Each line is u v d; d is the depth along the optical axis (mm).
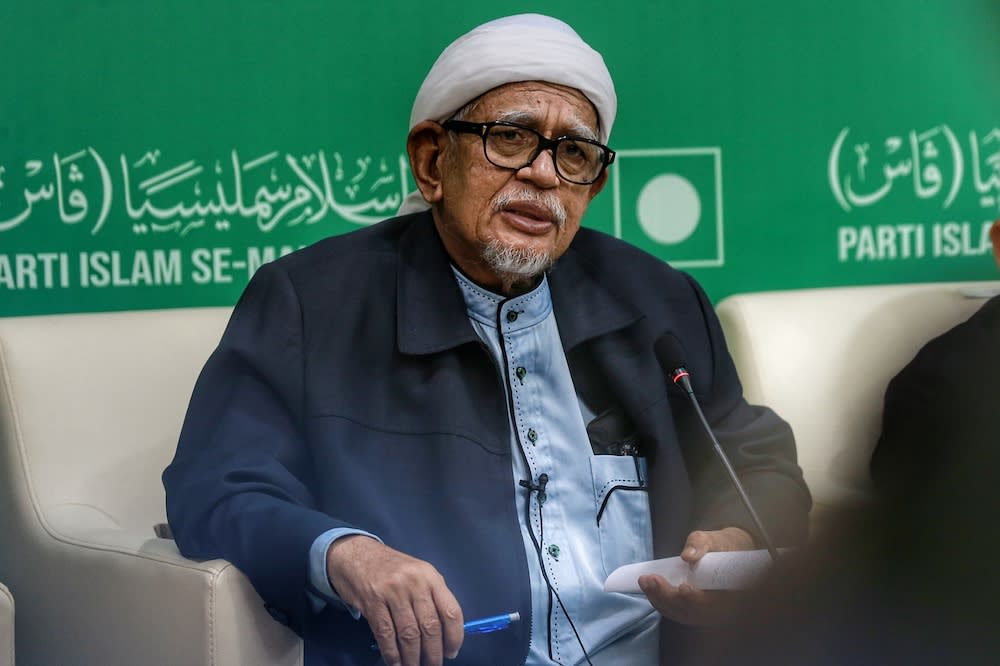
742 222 12281
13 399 8633
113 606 7539
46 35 10797
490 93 7797
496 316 7996
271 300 7891
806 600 2438
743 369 10930
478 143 7723
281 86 11312
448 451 7453
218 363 7828
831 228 12477
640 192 12047
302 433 7668
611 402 8211
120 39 10953
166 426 9336
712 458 8500
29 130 10836
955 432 2441
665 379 8359
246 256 11391
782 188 12344
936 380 2604
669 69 11992
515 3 11633
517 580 7281
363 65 11453
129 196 11094
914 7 12461
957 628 2301
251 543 6832
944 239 12766
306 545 6633
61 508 8602
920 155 12641
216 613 6773
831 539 2473
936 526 2363
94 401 9008
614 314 8281
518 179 7691
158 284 11219
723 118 12156
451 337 7703
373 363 7758
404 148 11625
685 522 8023
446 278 7973
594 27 11805
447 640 6336
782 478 8422
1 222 10836
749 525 7859
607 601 7727
